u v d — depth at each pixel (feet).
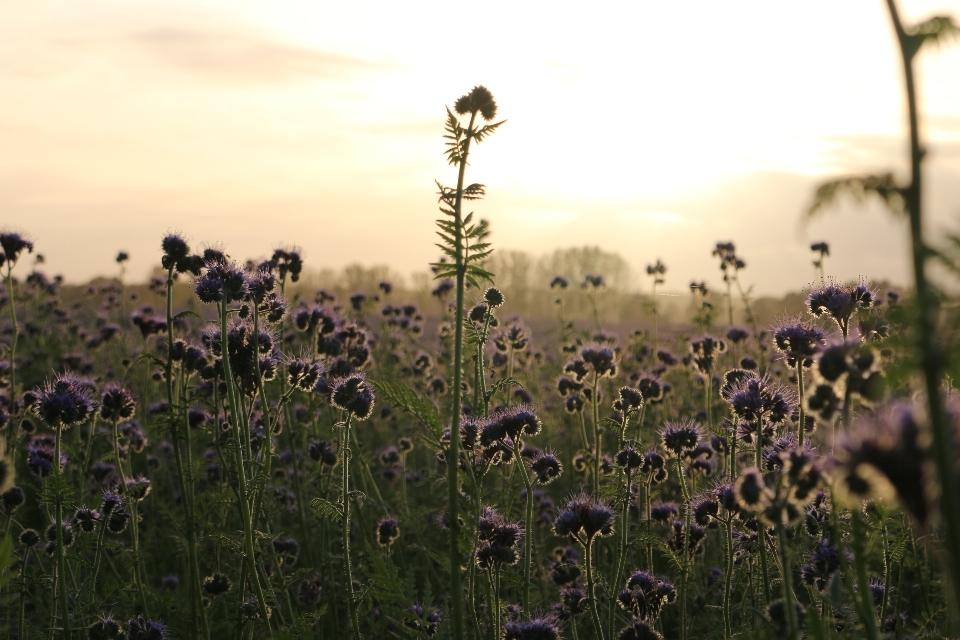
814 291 18.25
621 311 88.58
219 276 21.99
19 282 65.67
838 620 14.32
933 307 6.74
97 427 38.40
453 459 13.29
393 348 57.26
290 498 33.17
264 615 19.03
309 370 24.40
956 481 6.97
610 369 30.73
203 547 27.12
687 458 28.02
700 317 55.06
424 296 81.15
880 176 6.87
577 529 18.86
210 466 34.96
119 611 23.98
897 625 17.08
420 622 16.43
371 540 29.76
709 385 35.27
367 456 36.96
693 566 24.29
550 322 88.38
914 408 7.50
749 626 17.54
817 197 7.00
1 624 23.98
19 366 47.01
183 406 22.91
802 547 16.56
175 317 22.90
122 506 24.72
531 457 29.86
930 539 9.28
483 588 22.15
